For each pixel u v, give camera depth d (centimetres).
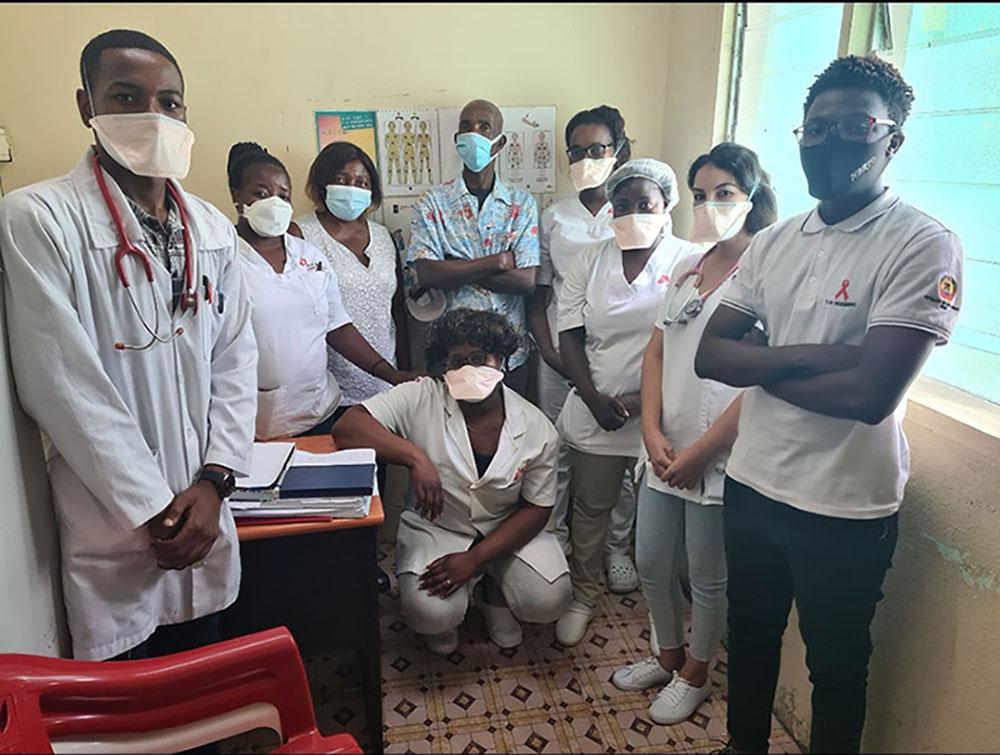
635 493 185
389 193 185
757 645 123
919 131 136
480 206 181
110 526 100
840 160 94
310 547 127
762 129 186
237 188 152
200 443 108
